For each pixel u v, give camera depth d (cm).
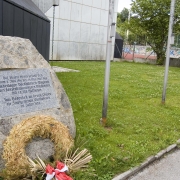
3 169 321
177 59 2244
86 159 342
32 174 304
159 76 1405
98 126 528
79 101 722
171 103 792
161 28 2238
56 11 1986
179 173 386
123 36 3612
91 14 2217
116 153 410
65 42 2098
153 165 403
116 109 675
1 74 363
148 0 2250
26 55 403
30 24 791
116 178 349
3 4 579
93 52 2316
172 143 475
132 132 515
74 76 1173
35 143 333
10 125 349
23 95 374
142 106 724
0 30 571
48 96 402
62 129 351
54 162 325
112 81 1130
